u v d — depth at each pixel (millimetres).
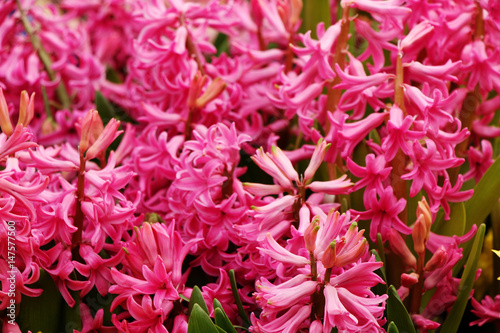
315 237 741
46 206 820
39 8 1093
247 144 936
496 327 897
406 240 876
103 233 815
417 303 830
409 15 900
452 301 850
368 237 877
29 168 860
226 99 953
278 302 742
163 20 937
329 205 827
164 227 809
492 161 927
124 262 820
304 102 880
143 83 969
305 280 757
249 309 842
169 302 800
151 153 908
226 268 852
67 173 942
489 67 875
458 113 911
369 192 831
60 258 812
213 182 835
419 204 807
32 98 812
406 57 894
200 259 854
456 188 838
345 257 736
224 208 835
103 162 899
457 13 900
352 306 745
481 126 932
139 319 789
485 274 930
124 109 1079
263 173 942
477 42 888
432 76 836
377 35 873
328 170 906
